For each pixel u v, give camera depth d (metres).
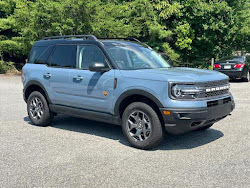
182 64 22.59
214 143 5.62
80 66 6.28
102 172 4.27
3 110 8.84
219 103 5.26
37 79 6.96
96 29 17.53
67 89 6.37
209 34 20.94
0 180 4.04
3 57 24.42
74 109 6.30
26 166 4.52
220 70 16.48
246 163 4.59
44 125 7.00
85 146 5.48
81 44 6.38
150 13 20.16
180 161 4.69
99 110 5.90
